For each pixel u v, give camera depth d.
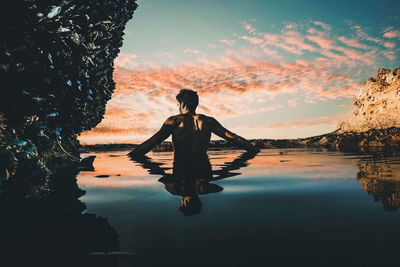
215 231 1.01
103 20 3.16
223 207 1.34
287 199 1.47
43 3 2.12
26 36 2.12
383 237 0.91
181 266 0.75
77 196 1.63
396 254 0.79
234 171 2.60
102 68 4.08
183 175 2.43
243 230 1.01
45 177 2.27
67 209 1.35
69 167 3.12
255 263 0.75
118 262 0.78
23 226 1.10
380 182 1.84
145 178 2.31
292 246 0.86
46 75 2.35
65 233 1.04
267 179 2.13
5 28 1.95
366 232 0.96
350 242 0.88
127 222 1.14
